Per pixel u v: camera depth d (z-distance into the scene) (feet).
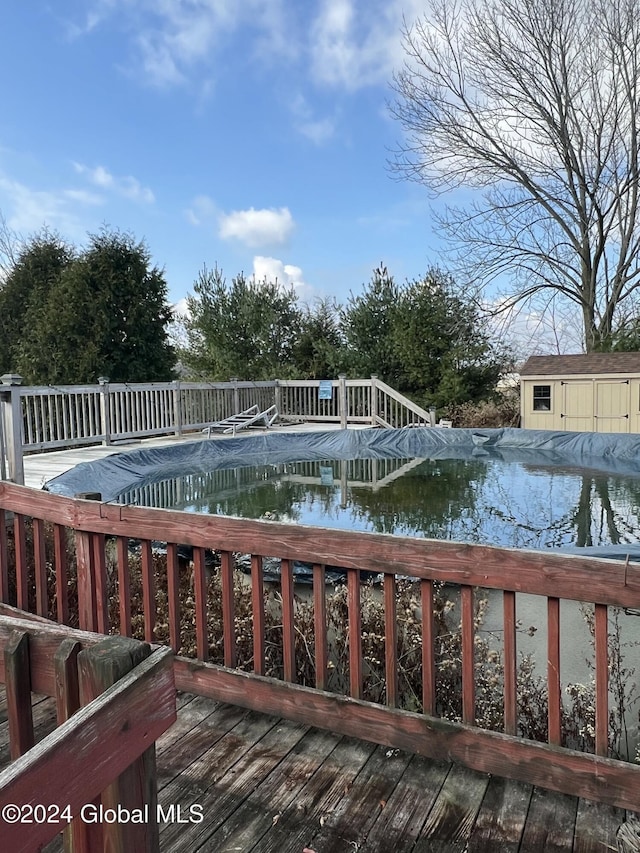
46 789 2.40
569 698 7.88
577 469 27.14
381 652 8.24
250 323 53.47
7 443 16.92
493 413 44.37
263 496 21.36
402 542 5.90
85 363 39.19
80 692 3.02
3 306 46.47
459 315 48.96
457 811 5.22
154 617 7.72
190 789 5.57
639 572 4.92
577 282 53.62
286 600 6.66
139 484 23.88
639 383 35.83
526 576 5.38
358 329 49.19
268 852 4.80
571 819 5.08
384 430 37.24
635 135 46.60
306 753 6.10
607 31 45.24
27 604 9.48
